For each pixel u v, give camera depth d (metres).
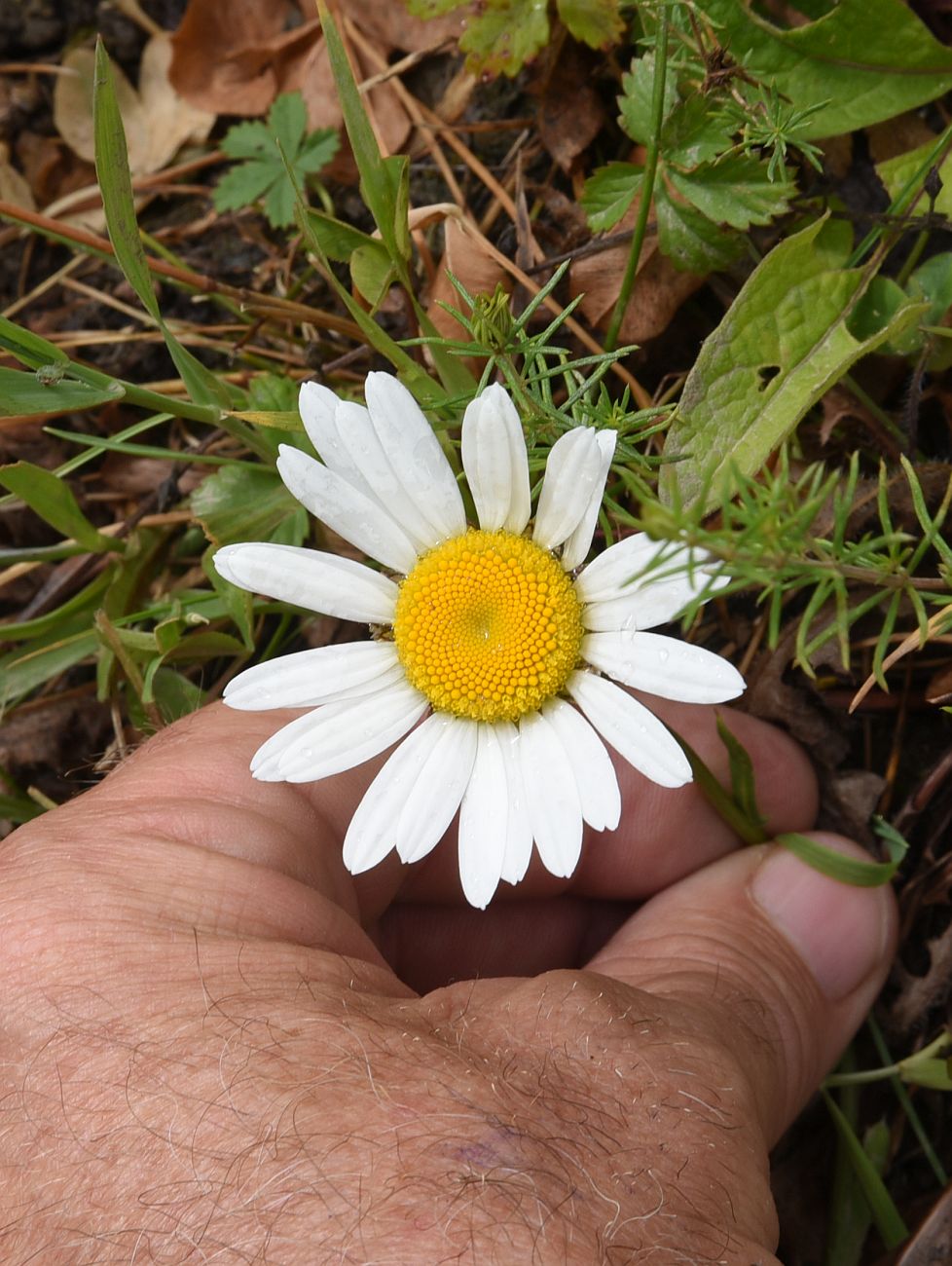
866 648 0.17
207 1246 0.09
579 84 0.17
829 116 0.15
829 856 0.16
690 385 0.13
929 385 0.16
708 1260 0.10
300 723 0.12
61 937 0.11
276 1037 0.10
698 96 0.14
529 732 0.12
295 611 0.17
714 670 0.11
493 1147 0.10
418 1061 0.10
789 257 0.13
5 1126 0.11
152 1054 0.10
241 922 0.12
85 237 0.16
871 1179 0.17
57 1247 0.10
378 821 0.12
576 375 0.14
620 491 0.16
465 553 0.12
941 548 0.11
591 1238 0.09
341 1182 0.09
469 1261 0.09
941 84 0.15
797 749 0.17
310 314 0.16
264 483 0.16
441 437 0.14
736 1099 0.11
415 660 0.12
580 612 0.12
